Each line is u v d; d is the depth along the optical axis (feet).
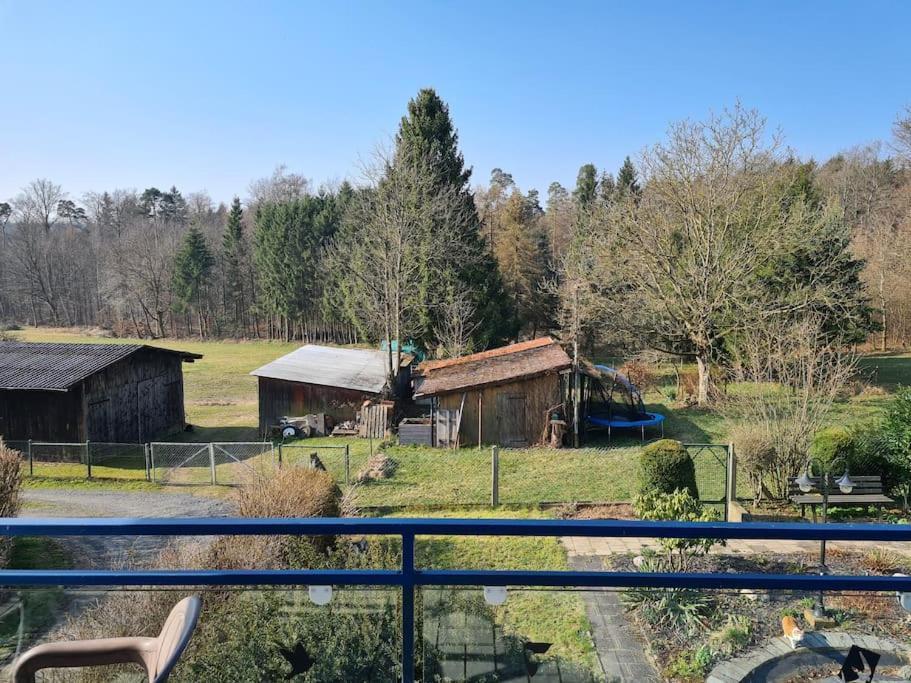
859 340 81.10
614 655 8.82
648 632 9.69
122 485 53.42
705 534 6.57
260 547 18.58
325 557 18.39
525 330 146.30
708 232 74.08
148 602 7.78
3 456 34.53
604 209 87.81
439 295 102.73
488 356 74.64
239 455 62.80
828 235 80.23
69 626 7.68
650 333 81.66
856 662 8.87
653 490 30.91
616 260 81.56
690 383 82.58
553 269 115.85
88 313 217.15
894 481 38.09
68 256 214.69
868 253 107.14
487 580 7.34
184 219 259.80
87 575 7.45
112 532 6.77
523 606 7.50
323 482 32.27
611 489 46.73
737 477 44.37
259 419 82.28
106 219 243.60
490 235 160.15
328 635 7.57
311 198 185.06
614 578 7.30
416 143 107.24
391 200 88.58
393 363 86.79
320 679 7.60
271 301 186.80
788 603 10.02
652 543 30.12
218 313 203.21
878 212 115.55
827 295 75.41
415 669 7.49
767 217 74.95
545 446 62.64
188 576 7.40
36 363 70.18
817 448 38.91
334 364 89.30
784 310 70.13
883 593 8.34
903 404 39.55
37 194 217.15
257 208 205.26
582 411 64.95
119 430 73.31
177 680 7.70
